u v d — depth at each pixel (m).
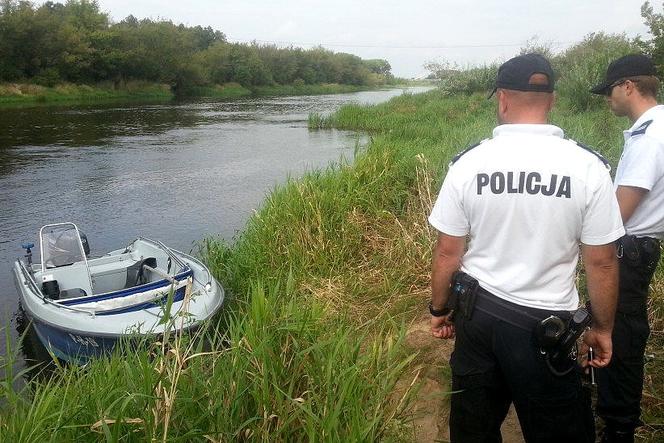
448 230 2.27
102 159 17.75
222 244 8.14
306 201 7.30
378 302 5.43
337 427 2.64
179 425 2.84
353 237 6.85
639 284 2.72
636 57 2.84
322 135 23.45
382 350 3.42
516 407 2.27
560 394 2.16
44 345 5.99
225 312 6.01
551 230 2.09
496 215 2.14
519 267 2.14
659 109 2.74
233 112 36.16
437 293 2.38
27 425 2.88
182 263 6.62
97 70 50.19
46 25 45.22
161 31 57.28
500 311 2.16
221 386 2.99
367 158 8.31
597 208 2.07
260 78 69.12
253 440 2.79
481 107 22.59
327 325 3.96
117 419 2.60
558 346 2.11
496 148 2.16
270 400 2.90
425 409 3.47
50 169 16.08
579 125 10.08
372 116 26.41
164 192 13.28
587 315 2.13
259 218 7.62
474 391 2.29
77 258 7.00
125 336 4.84
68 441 2.79
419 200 7.31
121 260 7.59
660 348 3.79
